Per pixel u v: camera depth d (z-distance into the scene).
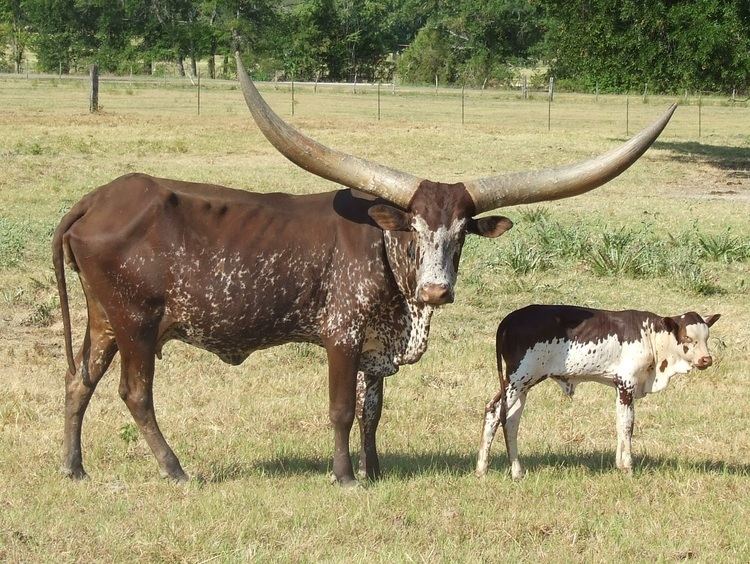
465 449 10.52
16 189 26.34
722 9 33.78
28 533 7.62
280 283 8.83
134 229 8.61
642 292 17.62
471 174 32.28
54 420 10.88
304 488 8.91
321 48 90.12
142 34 92.94
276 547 7.62
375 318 9.10
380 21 96.00
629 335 9.45
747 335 15.25
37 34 95.00
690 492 9.16
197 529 7.73
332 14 90.75
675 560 7.69
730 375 13.41
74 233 8.66
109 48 91.25
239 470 9.53
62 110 48.50
